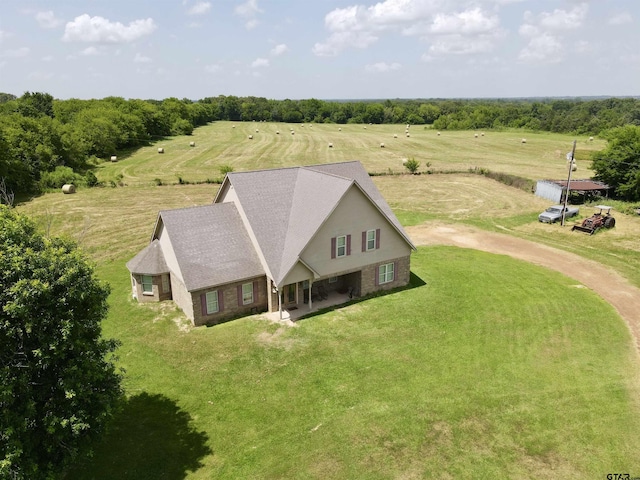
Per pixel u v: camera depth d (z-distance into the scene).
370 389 20.77
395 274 31.42
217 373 22.08
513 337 25.05
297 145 99.81
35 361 13.84
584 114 144.88
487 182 65.06
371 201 28.47
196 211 28.97
